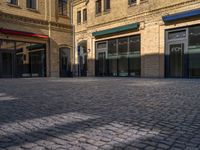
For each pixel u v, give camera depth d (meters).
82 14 26.62
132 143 3.24
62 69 24.61
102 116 4.82
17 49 20.52
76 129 3.93
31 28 21.58
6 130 3.91
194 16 15.53
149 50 18.45
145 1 18.67
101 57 23.48
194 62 15.88
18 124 4.27
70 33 25.50
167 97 7.20
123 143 3.24
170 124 4.15
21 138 3.51
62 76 24.44
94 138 3.46
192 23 15.69
